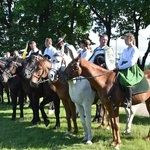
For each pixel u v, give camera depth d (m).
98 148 6.58
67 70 6.54
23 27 24.27
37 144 7.14
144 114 10.98
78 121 9.59
